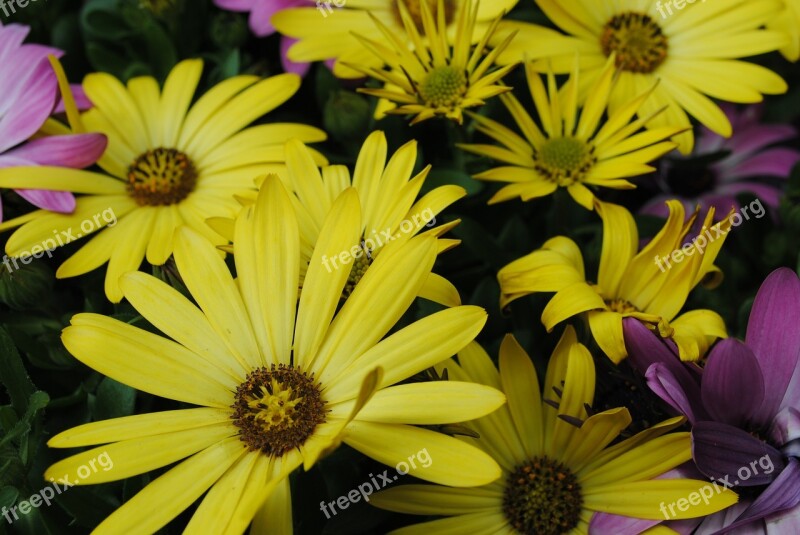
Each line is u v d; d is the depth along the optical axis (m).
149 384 0.28
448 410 0.27
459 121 0.31
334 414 0.28
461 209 0.34
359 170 0.30
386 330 0.27
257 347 0.28
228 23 0.35
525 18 0.35
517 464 0.29
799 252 0.35
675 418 0.27
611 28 0.34
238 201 0.30
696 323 0.30
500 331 0.32
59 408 0.31
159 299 0.28
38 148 0.32
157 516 0.27
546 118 0.32
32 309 0.32
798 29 0.34
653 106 0.33
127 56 0.36
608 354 0.28
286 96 0.33
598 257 0.32
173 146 0.33
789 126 0.39
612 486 0.28
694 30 0.34
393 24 0.34
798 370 0.29
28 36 0.36
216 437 0.28
